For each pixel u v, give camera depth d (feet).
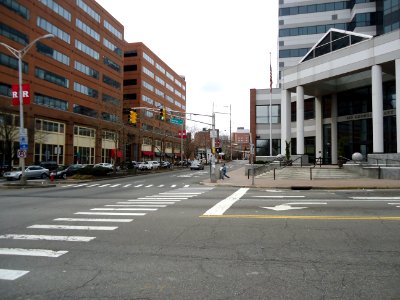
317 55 122.11
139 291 16.33
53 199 56.29
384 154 95.09
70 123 190.19
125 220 34.78
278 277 17.98
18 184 85.05
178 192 67.36
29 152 154.30
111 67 241.96
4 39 147.64
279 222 32.68
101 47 228.43
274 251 22.86
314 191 65.62
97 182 105.50
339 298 15.31
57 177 120.57
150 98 307.99
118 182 104.68
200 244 24.86
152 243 25.32
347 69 106.42
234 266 19.86
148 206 45.44
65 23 190.90
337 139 133.28
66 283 17.47
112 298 15.58
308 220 33.58
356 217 35.04
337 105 134.10
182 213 38.78
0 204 49.78
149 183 98.37
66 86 190.60
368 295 15.60
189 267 19.77
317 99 140.67
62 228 31.12
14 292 16.37
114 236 27.73
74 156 195.00
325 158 138.31
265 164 121.70
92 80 217.15
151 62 312.71
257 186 76.18
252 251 22.91
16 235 28.43
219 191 68.03
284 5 237.04
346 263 20.21
